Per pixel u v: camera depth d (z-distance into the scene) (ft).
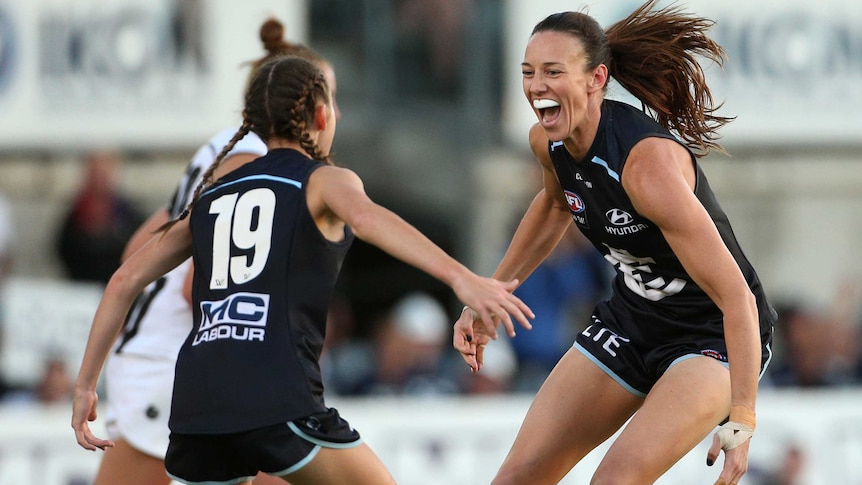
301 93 40.45
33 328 91.71
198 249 39.91
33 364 91.45
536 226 48.70
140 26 99.09
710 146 46.70
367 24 116.06
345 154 116.88
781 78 103.96
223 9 99.91
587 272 99.86
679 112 45.75
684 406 41.73
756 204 122.31
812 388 99.25
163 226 41.93
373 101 116.67
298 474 38.01
